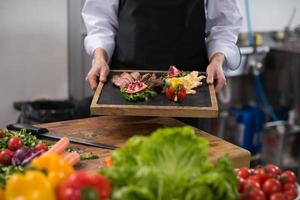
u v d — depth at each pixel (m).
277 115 2.90
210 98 1.35
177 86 1.34
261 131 2.89
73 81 2.62
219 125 2.85
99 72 1.51
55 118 2.30
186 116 1.27
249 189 0.79
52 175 0.66
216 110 1.26
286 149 2.73
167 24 1.60
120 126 1.39
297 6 3.09
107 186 0.65
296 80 2.65
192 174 0.71
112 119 1.45
